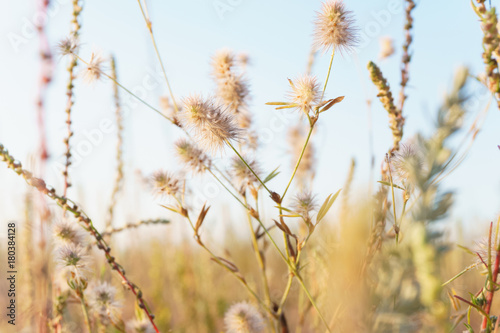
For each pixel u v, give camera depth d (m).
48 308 0.24
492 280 0.15
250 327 0.21
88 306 0.22
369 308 0.09
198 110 0.19
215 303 0.42
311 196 0.19
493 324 0.15
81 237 0.22
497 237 0.15
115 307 0.22
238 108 0.23
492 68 0.15
